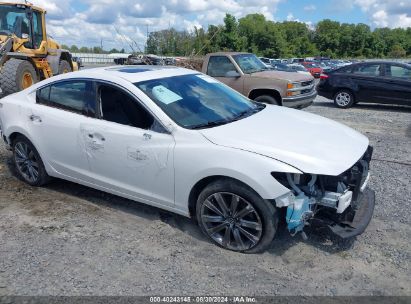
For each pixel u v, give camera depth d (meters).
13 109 5.22
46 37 12.45
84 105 4.56
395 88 11.77
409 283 3.28
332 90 12.75
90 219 4.45
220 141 3.71
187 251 3.78
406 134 8.63
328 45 113.94
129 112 4.23
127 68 4.91
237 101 4.84
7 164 6.29
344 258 3.63
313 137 3.91
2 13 11.24
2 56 10.55
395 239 3.94
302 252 3.73
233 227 3.72
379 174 5.82
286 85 9.46
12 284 3.31
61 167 4.89
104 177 4.50
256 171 3.44
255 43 88.00
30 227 4.28
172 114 4.05
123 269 3.50
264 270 3.47
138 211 4.63
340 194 3.52
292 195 3.41
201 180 3.79
